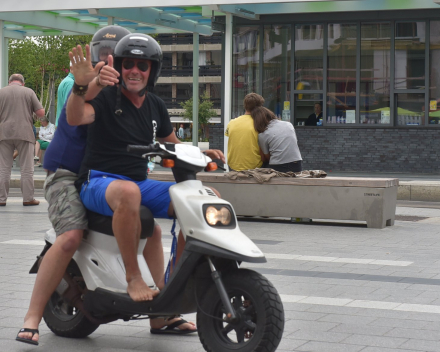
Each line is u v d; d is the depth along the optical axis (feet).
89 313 17.74
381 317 20.89
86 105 17.20
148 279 17.29
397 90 81.20
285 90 84.48
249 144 41.91
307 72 83.76
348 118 82.84
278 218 44.14
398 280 26.18
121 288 17.21
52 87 152.87
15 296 23.27
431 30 80.02
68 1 73.92
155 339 18.80
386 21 81.05
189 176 16.74
